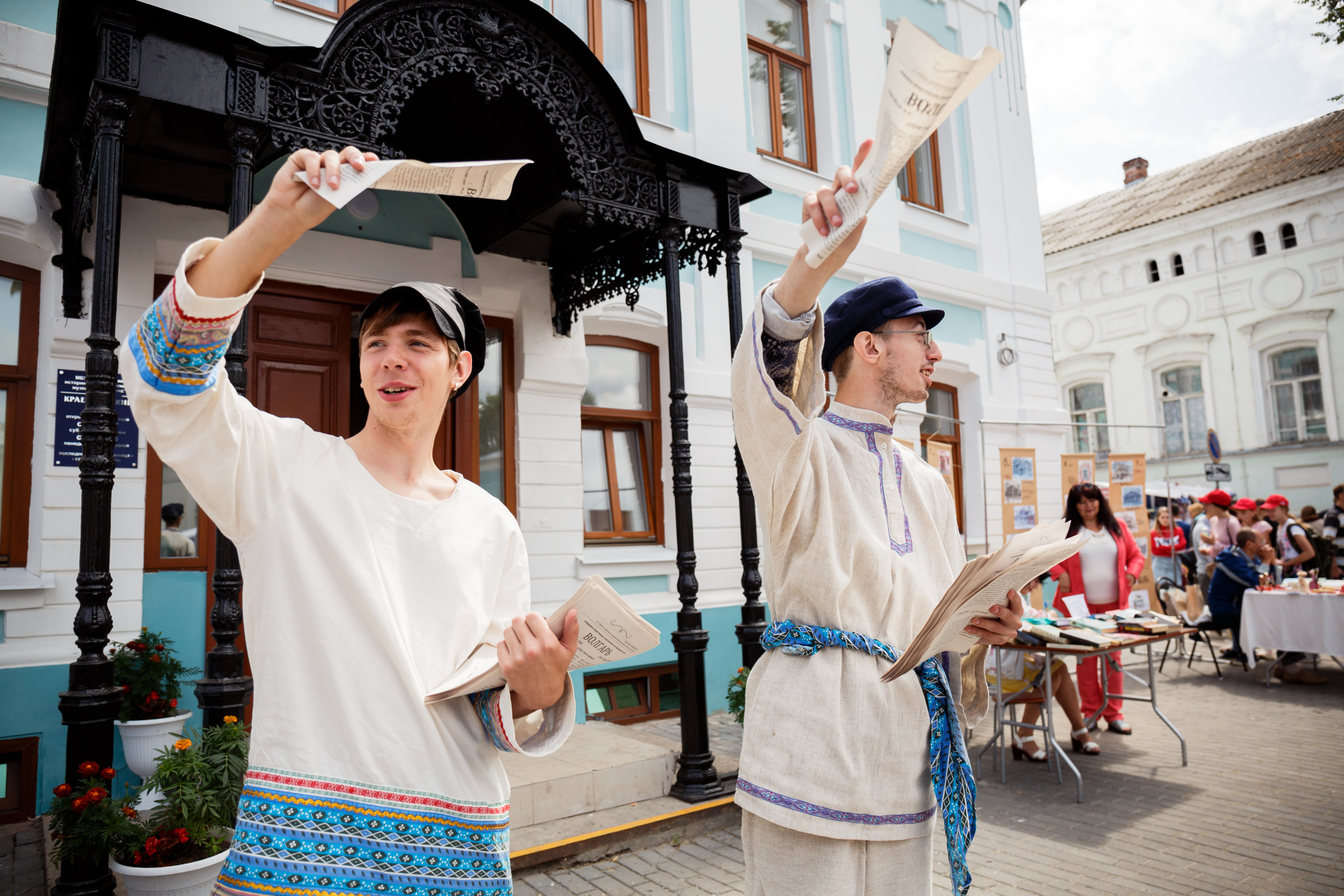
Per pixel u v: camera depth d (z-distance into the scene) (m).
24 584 3.88
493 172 1.02
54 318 4.09
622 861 3.60
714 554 6.43
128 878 2.65
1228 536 9.10
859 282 7.81
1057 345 21.91
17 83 4.09
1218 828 4.00
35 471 4.10
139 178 4.14
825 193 1.21
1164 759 5.21
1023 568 1.37
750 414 1.54
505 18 4.00
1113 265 20.88
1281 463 18.14
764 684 1.67
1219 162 21.47
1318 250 17.73
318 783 1.06
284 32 4.74
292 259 4.78
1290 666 7.61
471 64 3.86
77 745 2.70
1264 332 18.45
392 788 1.09
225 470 1.12
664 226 4.53
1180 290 19.72
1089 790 4.65
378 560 1.19
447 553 1.26
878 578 1.67
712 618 6.32
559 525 5.74
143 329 1.02
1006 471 8.48
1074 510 5.91
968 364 8.69
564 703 1.27
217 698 2.96
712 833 3.94
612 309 6.06
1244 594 7.67
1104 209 23.33
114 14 2.94
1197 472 19.36
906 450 1.97
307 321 4.96
